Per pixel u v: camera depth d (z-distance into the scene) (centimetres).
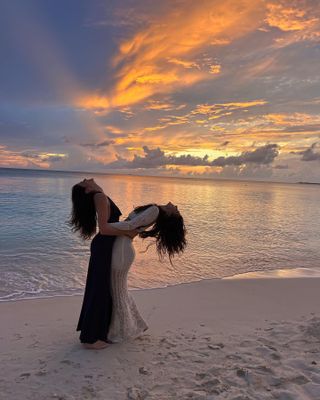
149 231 397
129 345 387
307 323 464
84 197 386
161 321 485
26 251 986
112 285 378
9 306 563
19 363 345
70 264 867
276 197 4819
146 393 292
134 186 6419
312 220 2081
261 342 397
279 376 315
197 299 619
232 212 2412
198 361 350
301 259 1048
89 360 351
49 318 501
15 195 2986
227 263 966
